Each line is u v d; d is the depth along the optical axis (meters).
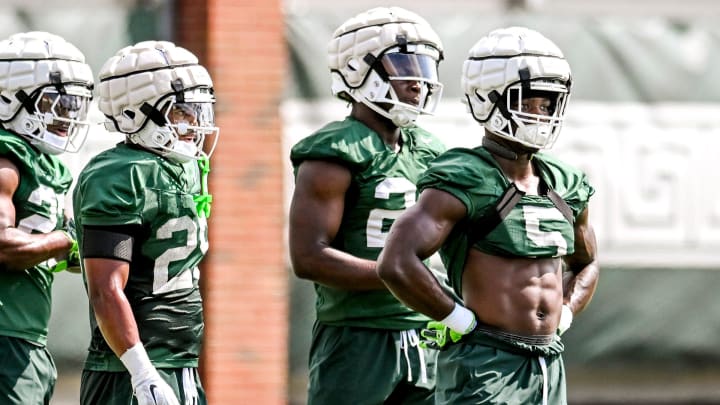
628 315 32.84
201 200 19.97
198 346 20.08
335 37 22.19
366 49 21.70
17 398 20.28
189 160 19.89
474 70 18.89
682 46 33.34
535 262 18.66
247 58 31.73
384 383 21.48
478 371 18.33
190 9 31.67
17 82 20.44
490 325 18.48
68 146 20.83
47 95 20.53
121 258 18.98
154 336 19.47
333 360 21.72
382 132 22.02
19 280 20.41
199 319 20.02
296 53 31.97
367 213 21.55
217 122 31.50
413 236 18.17
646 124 33.00
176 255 19.62
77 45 31.19
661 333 32.97
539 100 18.72
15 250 19.84
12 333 20.33
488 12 34.12
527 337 18.47
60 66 20.61
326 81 32.00
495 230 18.38
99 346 19.72
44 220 20.44
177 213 19.58
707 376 33.16
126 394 19.48
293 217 21.41
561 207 18.95
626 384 32.97
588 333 32.84
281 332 31.69
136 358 18.83
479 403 18.23
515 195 18.53
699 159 33.16
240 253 31.53
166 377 19.56
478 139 32.00
